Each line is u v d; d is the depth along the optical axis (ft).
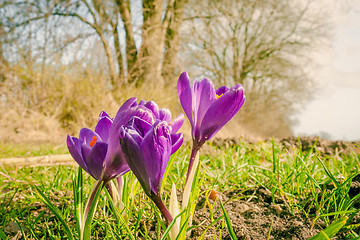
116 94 28.76
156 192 3.16
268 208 5.29
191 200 4.25
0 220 5.50
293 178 6.33
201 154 11.33
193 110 3.70
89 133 3.58
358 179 5.98
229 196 6.11
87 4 35.14
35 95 30.22
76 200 4.22
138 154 2.94
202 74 46.47
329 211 4.92
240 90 3.46
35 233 4.86
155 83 35.65
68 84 29.12
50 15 32.07
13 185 7.58
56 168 8.98
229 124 32.22
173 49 42.09
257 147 12.17
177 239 3.55
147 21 37.78
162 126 2.94
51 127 26.43
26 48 31.50
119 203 4.58
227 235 4.42
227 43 52.06
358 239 3.35
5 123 26.48
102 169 3.28
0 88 28.58
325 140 13.35
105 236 4.58
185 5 45.68
